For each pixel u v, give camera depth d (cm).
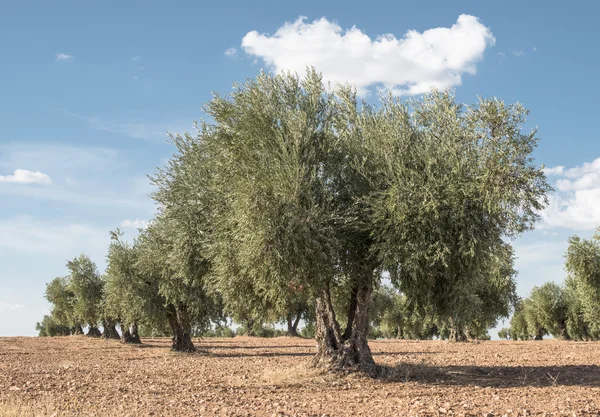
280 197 1839
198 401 1490
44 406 1330
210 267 2598
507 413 1278
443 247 1830
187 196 2566
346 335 2131
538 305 6969
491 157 1819
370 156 1981
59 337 6775
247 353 3766
